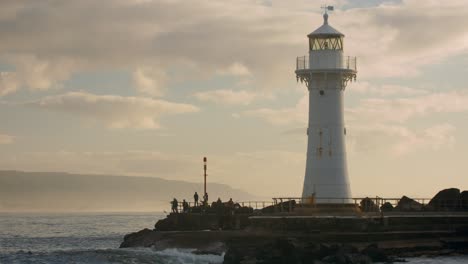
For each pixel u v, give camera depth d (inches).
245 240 3516.2
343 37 4212.6
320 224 3654.0
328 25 4210.1
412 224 3828.7
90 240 5851.4
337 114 4165.8
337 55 4165.8
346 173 4173.2
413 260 3513.8
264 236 3508.9
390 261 3425.2
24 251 4254.4
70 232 7588.6
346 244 3491.6
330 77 4148.6
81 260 3289.9
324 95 4165.8
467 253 3804.1
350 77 4188.0
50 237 6358.3
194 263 3238.2
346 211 4045.3
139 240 3917.3
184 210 4495.6
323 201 4109.3
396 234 3715.6
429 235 3833.7
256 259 3176.7
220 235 3582.7
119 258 3304.6
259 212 4256.9
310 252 3262.8
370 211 4114.2
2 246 5098.4
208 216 4237.2
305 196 4178.2
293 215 3809.1
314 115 4183.1
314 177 4158.5
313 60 4180.6
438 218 3907.5
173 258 3309.5
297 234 3577.8
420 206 4409.5
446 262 3447.3
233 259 3193.9
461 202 4483.3
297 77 4202.8
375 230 3683.6
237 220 4106.8
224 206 4365.2
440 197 4562.0
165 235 3757.4
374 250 3440.0
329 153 4153.5
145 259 3284.9
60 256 3388.3
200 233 3671.3
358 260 3265.3
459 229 3927.2
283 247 3253.0
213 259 3314.5
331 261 3206.2
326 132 4156.0
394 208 4389.8
